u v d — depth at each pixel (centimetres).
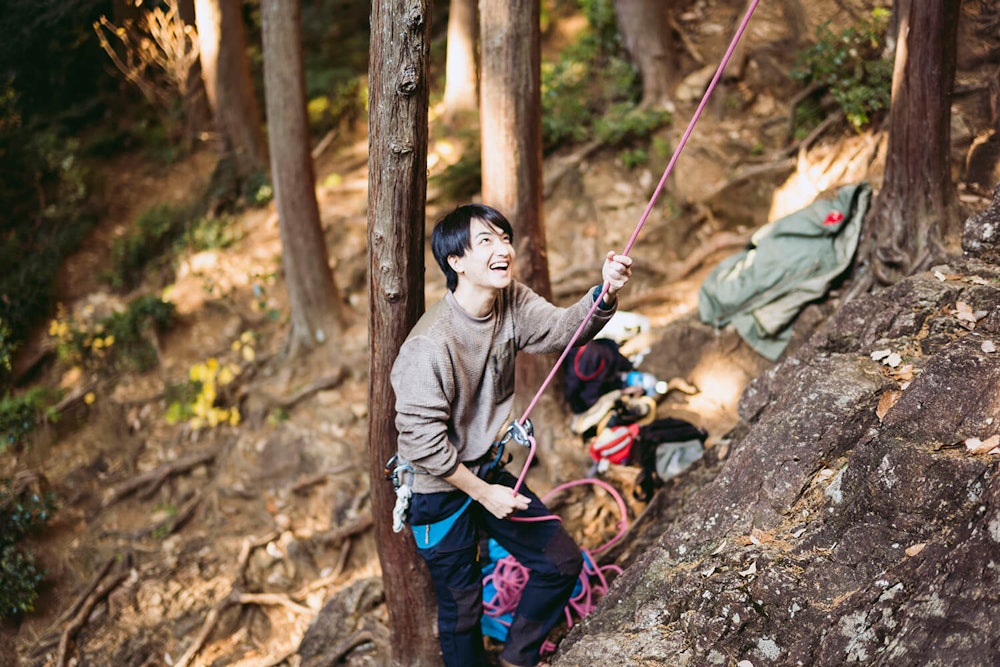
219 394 700
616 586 312
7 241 871
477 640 320
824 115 608
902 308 334
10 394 772
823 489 285
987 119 484
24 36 917
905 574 238
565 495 479
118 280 845
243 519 631
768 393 365
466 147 762
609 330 553
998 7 492
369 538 575
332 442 632
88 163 970
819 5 616
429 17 268
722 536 296
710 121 678
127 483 666
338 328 696
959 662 219
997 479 232
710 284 541
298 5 625
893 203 420
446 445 264
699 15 736
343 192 837
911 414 272
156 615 569
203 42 876
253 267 811
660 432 477
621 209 680
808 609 253
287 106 639
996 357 270
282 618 545
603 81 741
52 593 604
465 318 265
